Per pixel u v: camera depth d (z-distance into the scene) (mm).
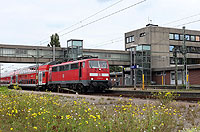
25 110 9711
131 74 56969
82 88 24547
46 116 8281
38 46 49781
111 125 6594
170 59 61625
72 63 26062
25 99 12703
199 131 6816
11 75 50312
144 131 6062
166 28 61719
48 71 33312
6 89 20094
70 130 6965
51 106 10891
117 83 67812
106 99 16375
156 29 60531
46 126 7109
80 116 8367
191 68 45500
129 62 58125
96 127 6668
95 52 54625
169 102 12320
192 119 8961
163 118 7648
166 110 9242
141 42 62219
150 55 56688
